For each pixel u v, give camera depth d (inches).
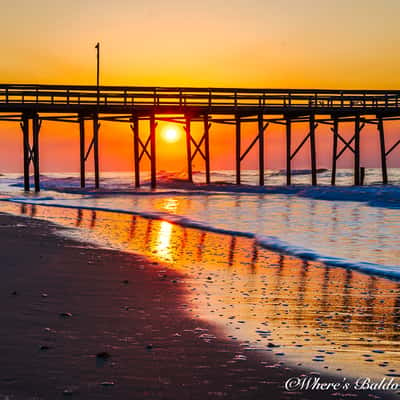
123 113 1804.9
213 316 329.1
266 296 386.6
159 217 983.6
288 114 1979.6
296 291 404.2
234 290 404.2
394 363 254.2
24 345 265.3
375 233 754.8
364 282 438.9
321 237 714.8
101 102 1707.7
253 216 1002.1
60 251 569.6
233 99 1775.3
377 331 305.0
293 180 3772.1
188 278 446.6
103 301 359.6
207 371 239.0
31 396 210.1
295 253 587.5
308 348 273.1
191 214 1043.9
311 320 325.7
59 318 314.0
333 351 269.6
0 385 219.3
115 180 3272.6
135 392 216.2
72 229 787.4
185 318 322.7
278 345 276.8
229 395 216.4
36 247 592.7
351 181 3538.4
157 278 442.9
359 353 267.3
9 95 1653.5
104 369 237.5
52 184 2733.8
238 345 274.8
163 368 240.7
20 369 235.5
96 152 1845.5
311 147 1969.7
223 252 595.2
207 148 1982.0
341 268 500.4
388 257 560.1
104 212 1099.3
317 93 1830.7
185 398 212.7
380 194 1387.8
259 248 626.5
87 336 282.0
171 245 645.9
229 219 949.8
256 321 320.5
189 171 2012.8
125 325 304.3
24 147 1872.5
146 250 602.2
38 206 1248.8
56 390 215.8
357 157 2004.2
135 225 862.5
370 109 1887.3
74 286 402.3
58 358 249.0
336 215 1012.5
